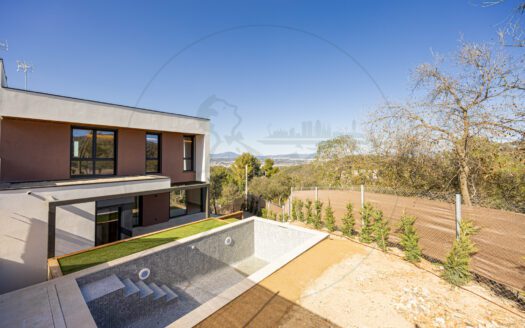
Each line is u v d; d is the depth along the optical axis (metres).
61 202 4.92
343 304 2.92
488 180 6.53
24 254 4.59
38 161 5.77
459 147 6.99
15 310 2.82
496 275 3.33
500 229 3.35
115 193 5.95
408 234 4.54
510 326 2.53
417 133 7.66
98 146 6.86
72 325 2.58
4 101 4.89
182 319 2.50
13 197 4.48
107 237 6.44
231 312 2.68
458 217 3.90
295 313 2.70
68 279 3.61
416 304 2.95
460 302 3.00
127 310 3.92
